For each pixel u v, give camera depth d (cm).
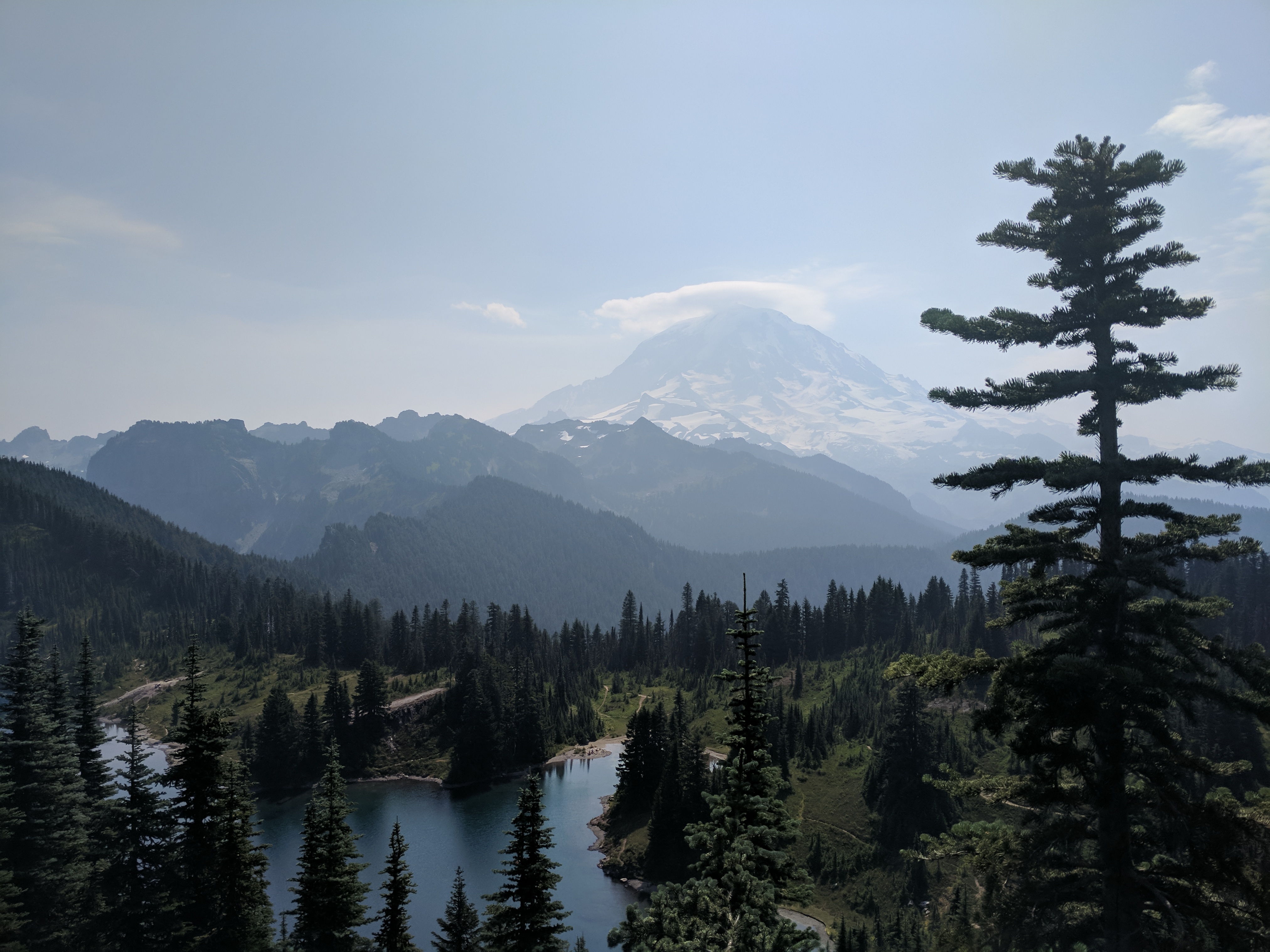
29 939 4788
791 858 2845
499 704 19088
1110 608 1948
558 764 18938
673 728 14538
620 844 13212
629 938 2684
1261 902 1706
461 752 18000
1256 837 1759
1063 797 1981
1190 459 1933
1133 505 2005
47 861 5088
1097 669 1786
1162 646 1994
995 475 2116
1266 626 15938
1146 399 2080
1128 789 1984
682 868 11812
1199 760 1881
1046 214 2230
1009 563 2059
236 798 4806
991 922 1939
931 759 12312
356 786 17512
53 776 5353
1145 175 2122
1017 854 1988
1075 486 1922
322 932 4678
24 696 5416
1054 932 1900
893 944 9394
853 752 14875
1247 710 1798
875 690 18712
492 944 4469
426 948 9719
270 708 17362
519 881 4528
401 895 4856
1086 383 2080
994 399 2212
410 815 15600
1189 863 1881
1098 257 2175
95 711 6244
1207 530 1986
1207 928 1781
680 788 12569
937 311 2342
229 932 4672
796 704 18388
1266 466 1845
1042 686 1930
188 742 4788
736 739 3011
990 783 2111
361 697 19150
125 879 4850
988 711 2014
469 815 15538
